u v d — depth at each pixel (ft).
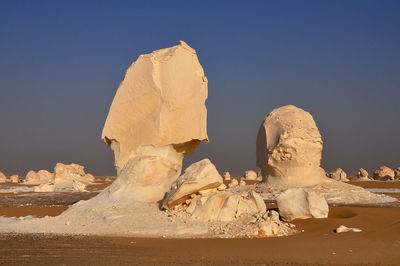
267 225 42.83
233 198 46.85
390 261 32.14
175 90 57.11
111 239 40.47
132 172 56.39
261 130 102.78
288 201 49.11
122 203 53.83
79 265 29.84
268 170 100.12
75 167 173.78
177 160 58.90
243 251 35.06
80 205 56.85
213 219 46.44
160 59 58.29
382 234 40.11
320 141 97.55
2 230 46.78
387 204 80.23
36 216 58.95
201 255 33.63
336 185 93.56
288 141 94.73
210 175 49.16
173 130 57.11
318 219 47.01
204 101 59.47
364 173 178.60
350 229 42.29
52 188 127.95
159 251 35.04
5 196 104.27
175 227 44.37
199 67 60.29
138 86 59.06
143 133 57.93
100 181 192.44
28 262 30.76
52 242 38.65
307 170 96.12
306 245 36.76
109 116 60.34
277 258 32.73
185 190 48.57
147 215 49.39
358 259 32.58
